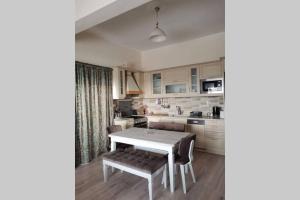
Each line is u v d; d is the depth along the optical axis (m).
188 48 4.21
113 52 4.24
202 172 2.89
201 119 3.92
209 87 3.95
